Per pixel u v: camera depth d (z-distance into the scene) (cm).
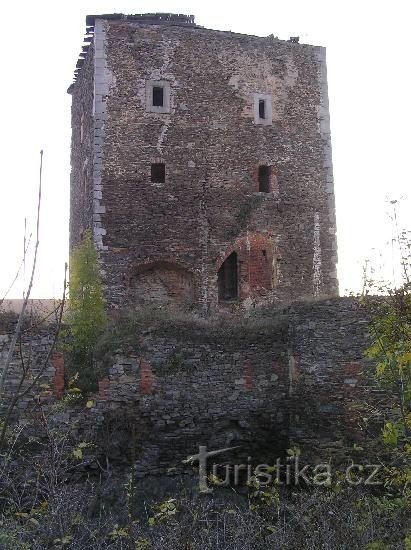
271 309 1577
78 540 829
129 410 1209
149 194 1838
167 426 1220
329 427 1184
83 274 1365
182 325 1276
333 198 2008
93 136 1834
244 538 876
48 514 823
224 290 1948
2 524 748
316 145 2014
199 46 1934
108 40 1864
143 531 919
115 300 1770
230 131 1930
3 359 1165
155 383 1230
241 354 1277
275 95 1994
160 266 1855
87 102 1986
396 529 809
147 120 1864
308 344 1230
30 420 1138
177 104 1894
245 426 1252
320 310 1230
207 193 1884
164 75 1895
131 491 808
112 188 1814
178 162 1873
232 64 1959
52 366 1184
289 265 1931
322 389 1202
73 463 1132
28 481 930
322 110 2036
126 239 1805
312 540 832
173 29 1914
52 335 1200
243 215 1906
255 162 1944
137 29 1889
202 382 1251
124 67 1867
